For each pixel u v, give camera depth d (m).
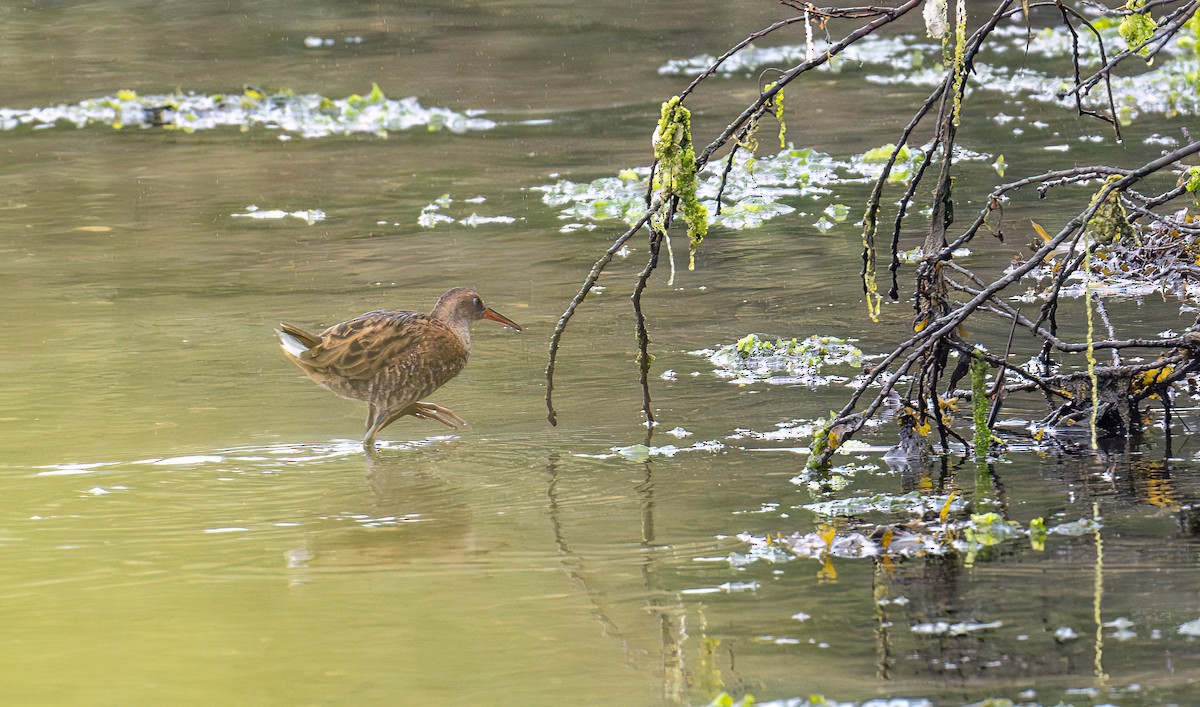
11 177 23.92
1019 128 24.78
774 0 39.47
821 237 18.86
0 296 16.91
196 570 9.20
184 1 40.88
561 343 14.73
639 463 11.11
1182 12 10.73
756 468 10.87
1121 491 10.01
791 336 14.57
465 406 12.86
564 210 20.97
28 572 9.19
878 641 7.84
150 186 23.19
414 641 8.07
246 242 19.56
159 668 7.77
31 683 7.60
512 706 7.25
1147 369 11.16
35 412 12.66
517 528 9.84
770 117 26.70
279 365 14.20
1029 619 8.01
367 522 10.04
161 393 13.26
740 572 8.90
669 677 7.52
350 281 17.45
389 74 32.59
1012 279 10.01
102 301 16.67
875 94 28.81
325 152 25.67
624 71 32.28
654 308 15.91
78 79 32.22
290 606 8.60
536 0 40.56
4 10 39.91
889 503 9.98
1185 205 18.33
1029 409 12.04
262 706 7.31
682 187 10.28
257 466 11.32
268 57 34.47
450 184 22.94
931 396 11.09
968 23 36.50
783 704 7.15
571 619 8.30
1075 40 10.63
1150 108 25.89
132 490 10.75
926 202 20.22
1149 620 7.92
